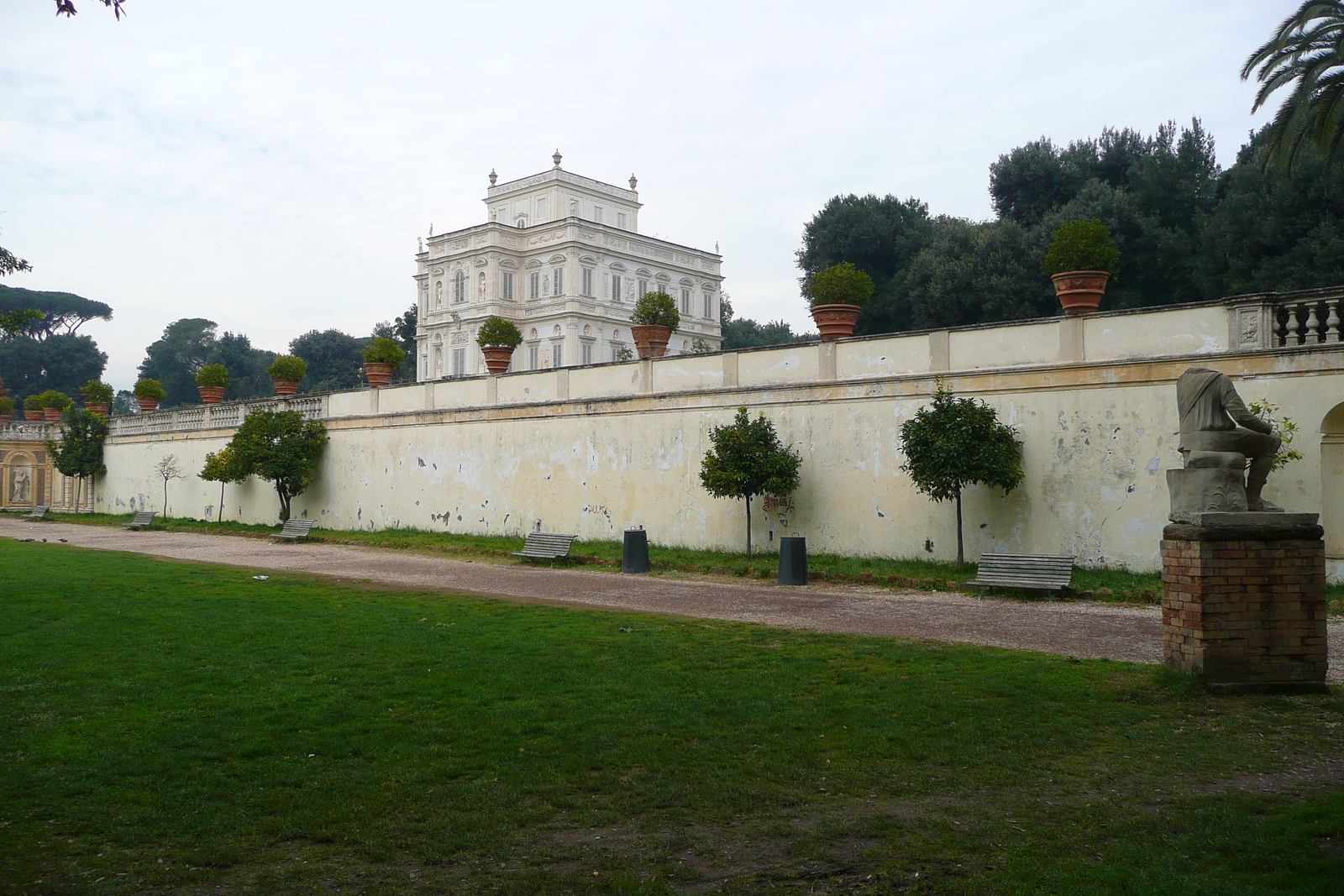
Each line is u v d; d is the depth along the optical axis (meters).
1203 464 8.00
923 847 4.84
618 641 10.41
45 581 15.66
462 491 25.91
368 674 8.70
